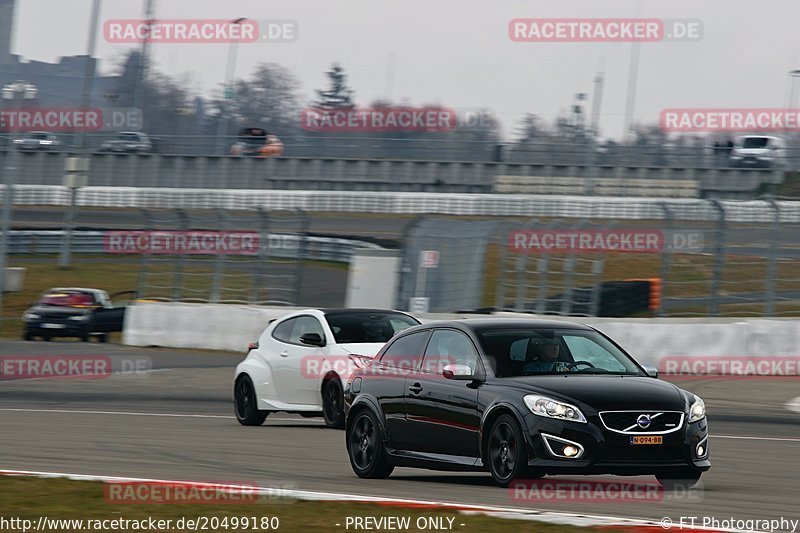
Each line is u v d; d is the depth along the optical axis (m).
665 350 81.44
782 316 90.69
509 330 35.53
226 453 43.91
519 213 167.00
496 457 32.88
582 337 35.81
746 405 64.44
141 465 40.06
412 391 36.12
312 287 130.00
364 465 37.66
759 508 29.75
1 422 56.81
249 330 97.56
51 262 158.00
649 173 184.00
